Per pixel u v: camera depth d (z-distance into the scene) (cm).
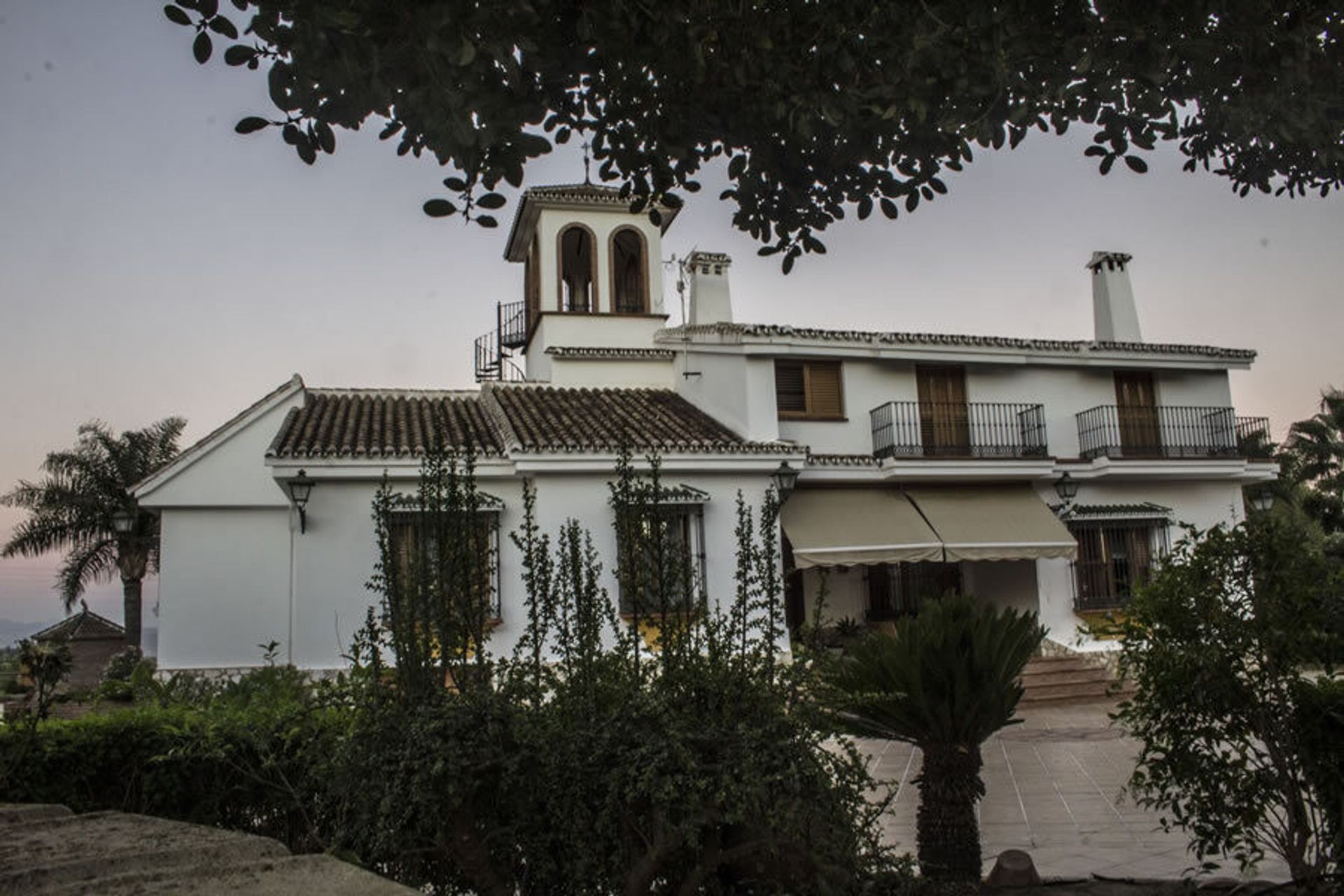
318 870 466
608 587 1753
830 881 538
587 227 2527
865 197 700
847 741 586
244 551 1784
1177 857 915
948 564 2292
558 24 581
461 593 593
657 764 508
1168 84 638
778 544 658
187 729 723
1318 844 656
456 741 514
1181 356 2391
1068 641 2191
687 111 649
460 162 568
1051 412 2333
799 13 614
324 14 489
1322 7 596
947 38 599
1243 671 657
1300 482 3306
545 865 545
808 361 2178
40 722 761
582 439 1841
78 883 454
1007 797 1259
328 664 1680
